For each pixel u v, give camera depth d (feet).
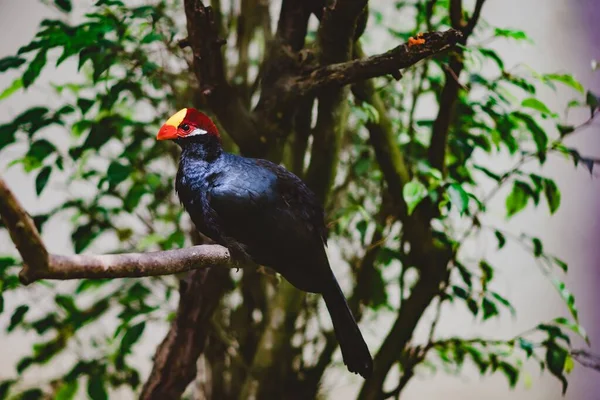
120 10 20.66
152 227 23.98
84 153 22.36
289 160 22.63
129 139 24.56
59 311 24.72
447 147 21.76
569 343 20.63
